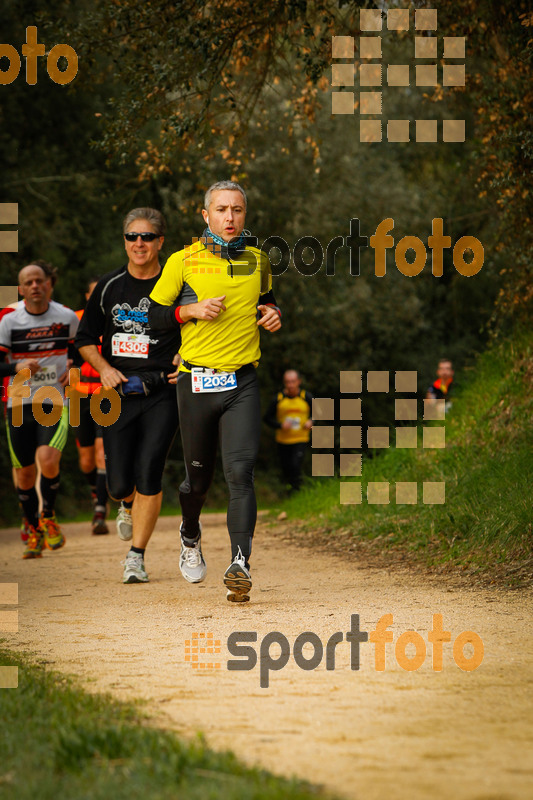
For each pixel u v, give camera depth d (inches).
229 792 197.2
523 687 308.7
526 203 777.6
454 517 673.6
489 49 815.7
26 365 734.5
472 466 782.5
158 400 605.6
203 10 792.3
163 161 863.7
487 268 918.4
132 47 844.0
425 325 2461.9
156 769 212.1
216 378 512.4
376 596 510.3
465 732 256.2
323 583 572.4
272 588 557.6
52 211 1879.9
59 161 1937.7
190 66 818.8
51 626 442.3
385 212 2202.3
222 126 984.9
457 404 1002.1
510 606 465.1
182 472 2282.2
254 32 817.5
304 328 2329.0
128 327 601.6
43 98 1863.9
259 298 526.6
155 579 619.2
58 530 805.2
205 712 280.8
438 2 804.6
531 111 746.2
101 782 206.8
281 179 2127.2
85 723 250.4
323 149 2111.2
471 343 2554.1
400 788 208.8
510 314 927.7
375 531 759.1
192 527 566.6
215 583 589.0
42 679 316.2
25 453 790.5
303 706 287.4
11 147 1843.0
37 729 250.2
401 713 277.6
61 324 764.6
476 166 850.8
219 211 512.7
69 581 622.2
